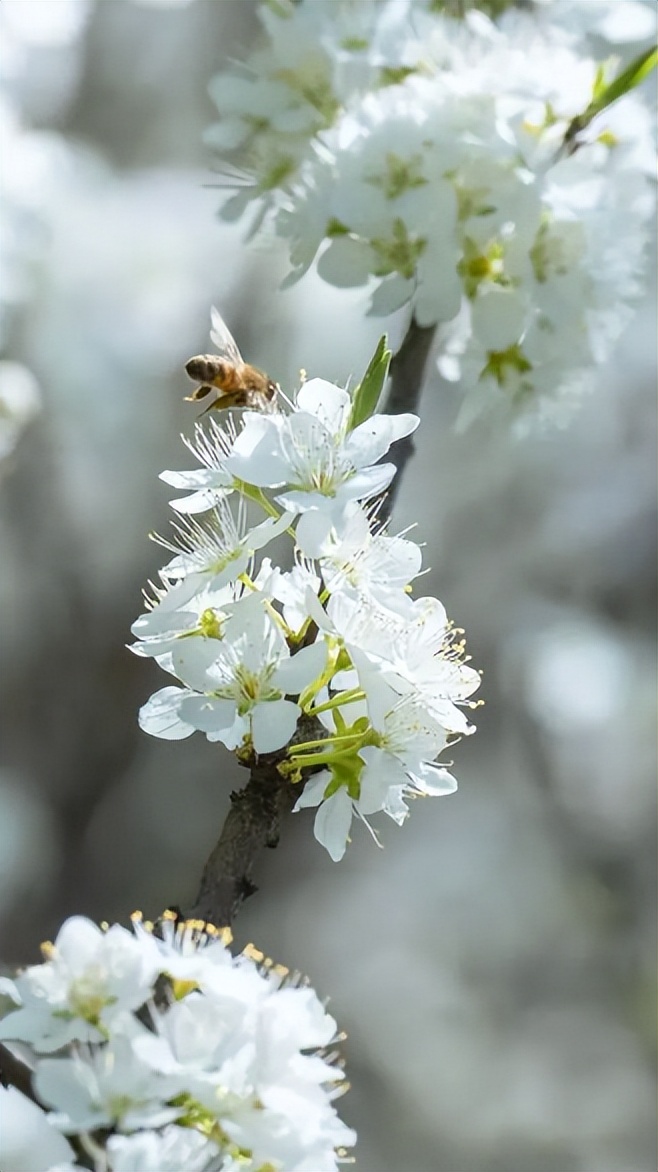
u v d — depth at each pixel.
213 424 0.62
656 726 1.57
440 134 0.64
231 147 0.67
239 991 0.56
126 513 1.57
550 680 1.57
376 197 0.64
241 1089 0.56
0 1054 0.57
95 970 0.56
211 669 0.57
